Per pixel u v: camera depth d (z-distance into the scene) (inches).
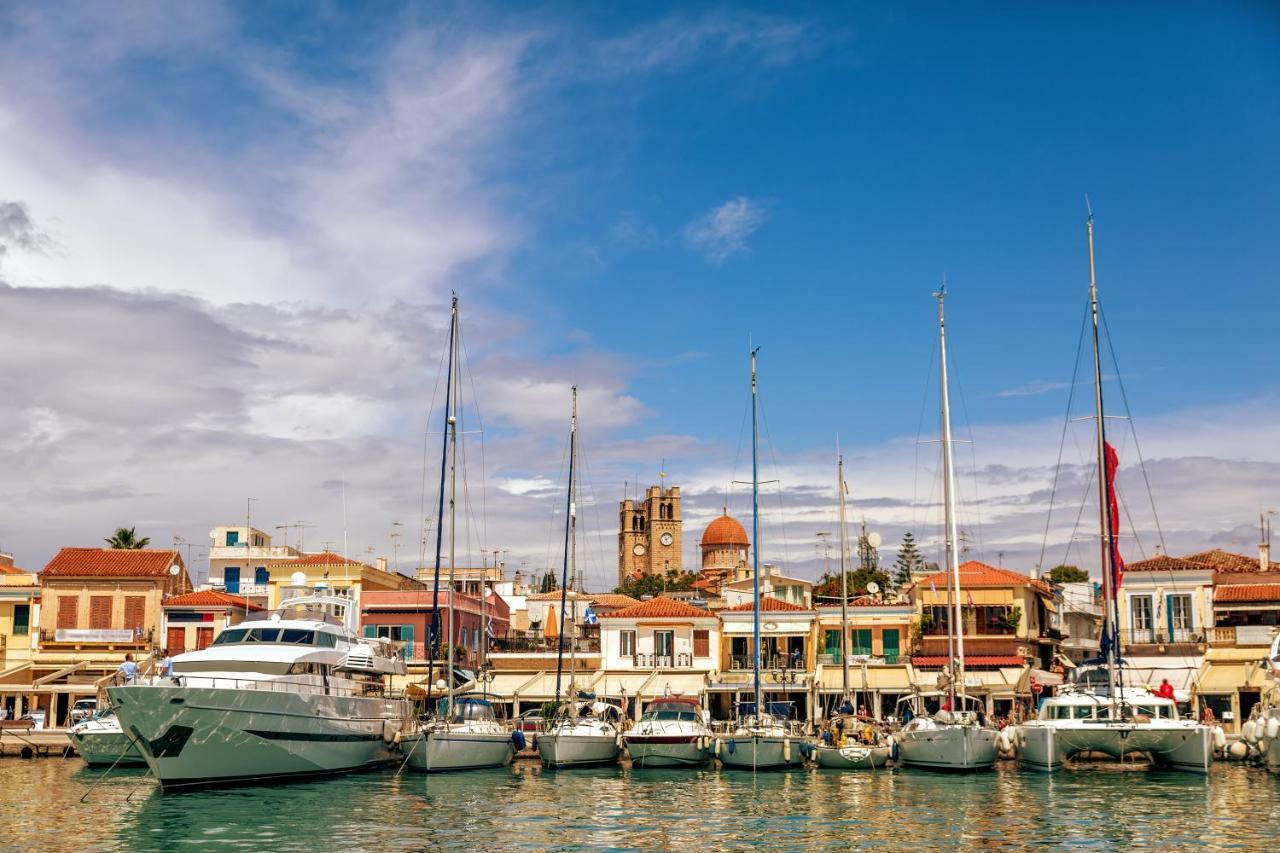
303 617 2330.2
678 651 3063.5
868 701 2960.1
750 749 2212.1
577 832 1523.1
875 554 5354.3
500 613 4325.8
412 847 1413.6
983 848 1402.6
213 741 1839.3
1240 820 1578.5
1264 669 2640.3
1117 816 1621.6
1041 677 2856.8
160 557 3299.7
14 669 3046.3
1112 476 2377.0
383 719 2239.2
